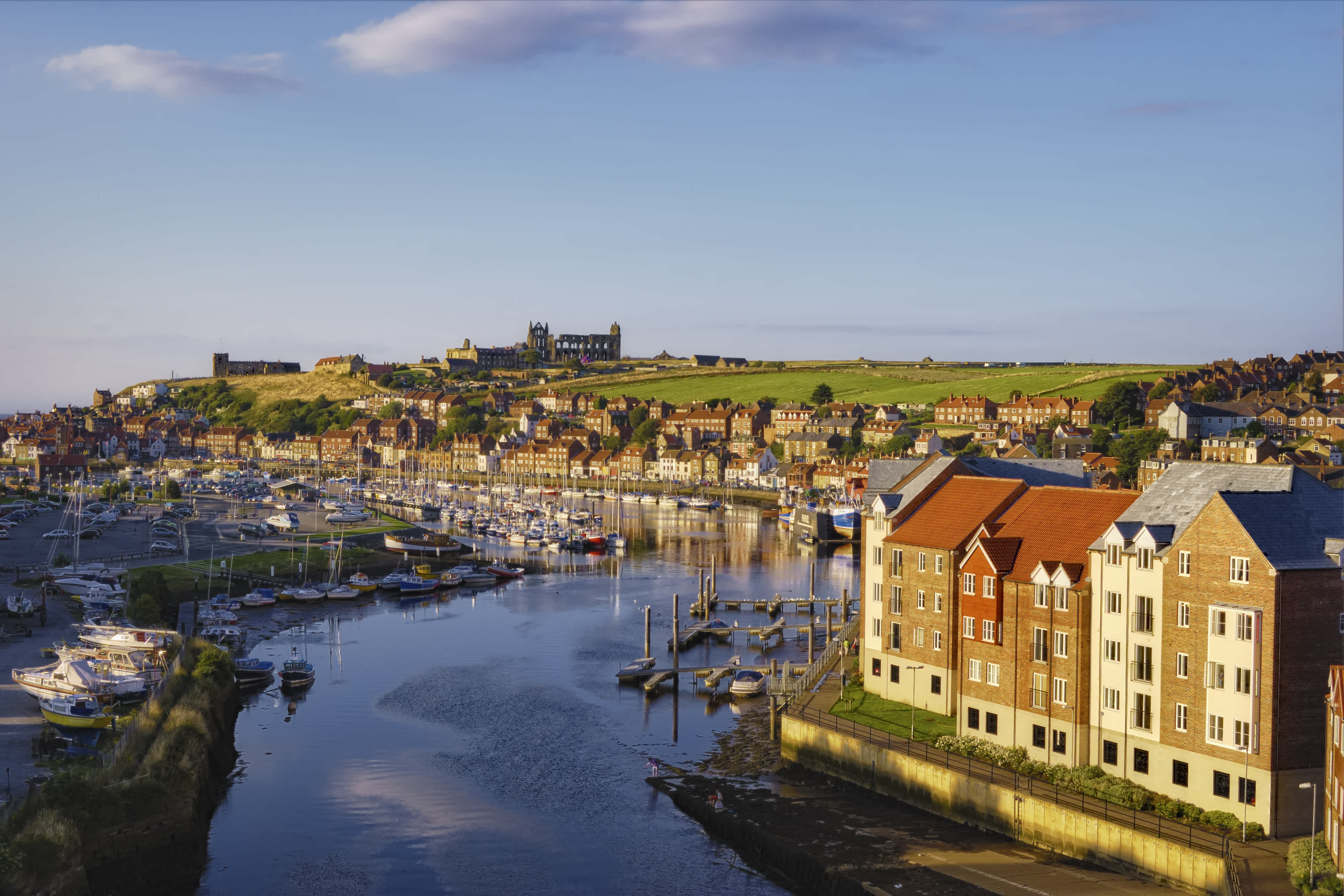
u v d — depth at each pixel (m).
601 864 74.38
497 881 71.81
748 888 70.69
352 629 149.00
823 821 78.06
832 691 102.19
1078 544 81.12
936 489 99.75
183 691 99.62
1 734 89.62
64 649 110.56
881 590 100.25
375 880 72.06
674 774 91.00
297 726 104.00
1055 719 78.50
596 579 193.25
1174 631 71.25
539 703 111.88
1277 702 65.81
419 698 113.56
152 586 146.00
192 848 75.31
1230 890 59.75
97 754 84.50
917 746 83.94
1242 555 67.62
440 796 86.50
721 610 163.75
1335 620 67.56
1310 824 66.38
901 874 67.38
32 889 63.09
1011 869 68.00
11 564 183.62
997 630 83.69
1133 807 70.94
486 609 163.62
